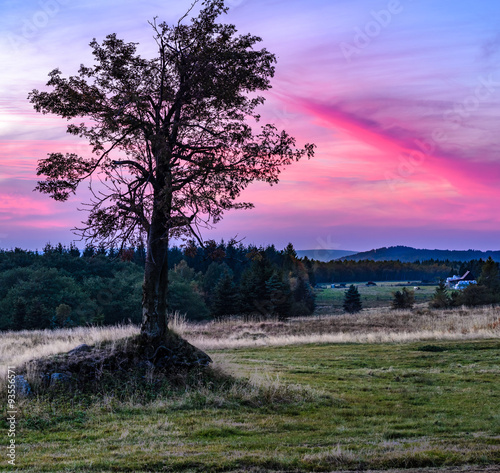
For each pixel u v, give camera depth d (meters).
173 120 15.84
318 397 13.19
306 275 96.25
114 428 10.29
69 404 11.95
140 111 15.68
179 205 15.77
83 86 15.90
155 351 14.69
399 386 15.16
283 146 15.91
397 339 26.33
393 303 83.00
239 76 15.89
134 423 10.70
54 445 9.12
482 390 14.49
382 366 19.30
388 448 8.91
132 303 77.25
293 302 80.31
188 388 13.48
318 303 114.75
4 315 68.38
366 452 8.59
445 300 78.06
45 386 12.88
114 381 13.38
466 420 11.17
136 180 15.40
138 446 8.98
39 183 15.77
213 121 16.48
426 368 18.78
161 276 15.29
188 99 15.73
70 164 15.86
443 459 8.18
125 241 15.33
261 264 70.06
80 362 13.68
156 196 15.27
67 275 82.94
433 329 33.12
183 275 113.06
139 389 13.21
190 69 15.55
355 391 14.33
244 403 12.52
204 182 15.73
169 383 13.70
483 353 21.42
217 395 12.88
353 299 94.88
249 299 68.00
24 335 30.73
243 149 15.94
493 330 28.27
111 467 7.73
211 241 15.60
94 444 9.17
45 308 67.25
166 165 15.38
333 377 16.52
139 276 83.56
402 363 19.77
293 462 8.00
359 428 10.52
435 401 13.16
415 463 8.02
